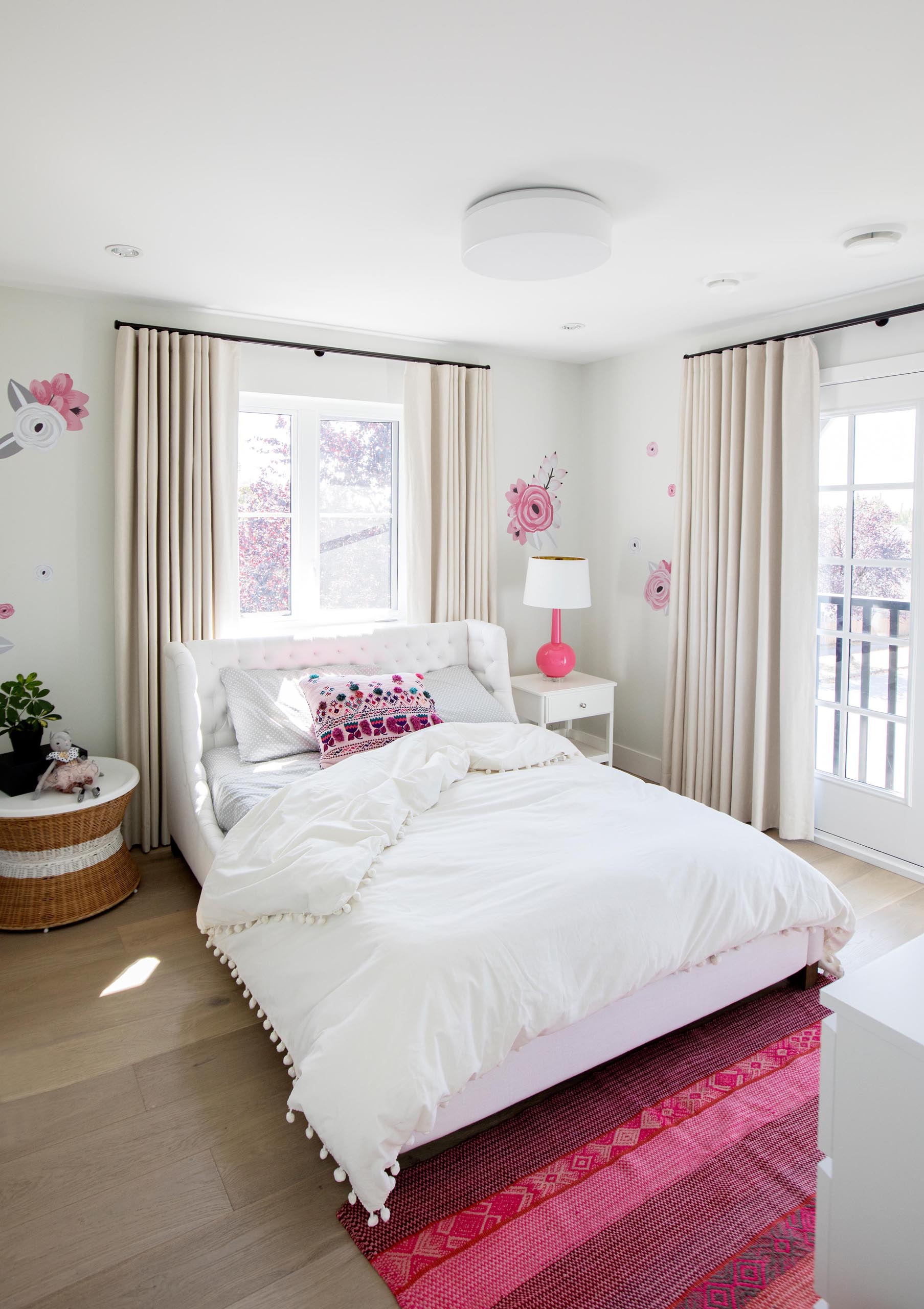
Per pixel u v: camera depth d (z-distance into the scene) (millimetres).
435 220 2424
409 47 1530
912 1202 1211
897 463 3240
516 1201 1744
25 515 3248
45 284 3092
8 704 3020
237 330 3590
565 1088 2117
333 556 4055
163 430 3342
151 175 2109
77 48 1531
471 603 4293
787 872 2357
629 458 4449
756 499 3631
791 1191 1768
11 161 2023
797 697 3539
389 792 2541
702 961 2133
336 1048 1663
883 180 2156
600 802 2631
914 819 3289
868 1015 1233
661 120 1820
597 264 2461
